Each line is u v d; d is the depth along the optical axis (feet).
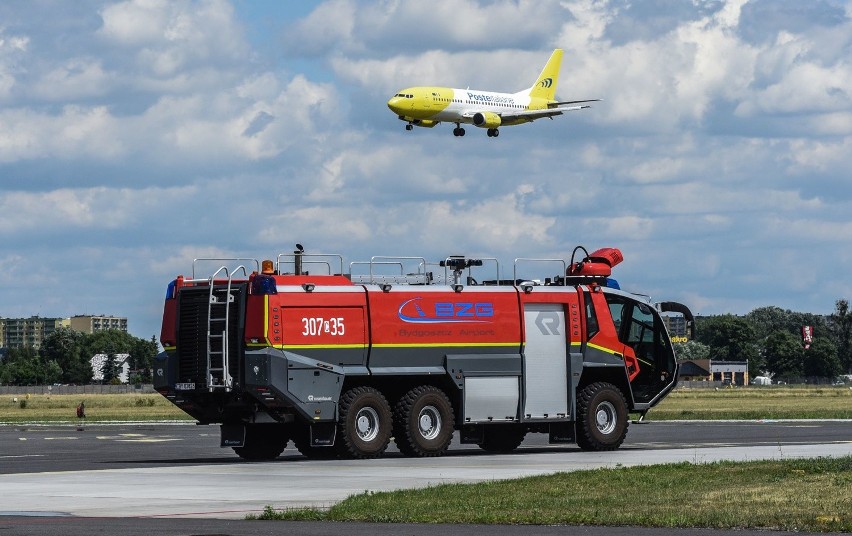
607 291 244.01
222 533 116.37
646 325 249.14
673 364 250.57
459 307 229.25
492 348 231.50
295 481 171.01
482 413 230.48
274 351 213.46
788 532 115.14
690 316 251.80
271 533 116.37
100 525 123.03
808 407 553.64
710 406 581.53
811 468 165.68
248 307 214.90
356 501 139.85
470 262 237.25
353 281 226.38
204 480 173.99
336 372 217.97
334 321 218.59
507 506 135.44
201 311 222.07
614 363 242.17
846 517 120.88
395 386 229.04
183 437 328.49
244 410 223.30
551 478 163.43
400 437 223.51
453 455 230.27
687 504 134.62
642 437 290.56
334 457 233.96
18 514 133.90
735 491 144.66
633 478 160.97
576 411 238.89
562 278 245.45
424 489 151.74
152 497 150.92
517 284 239.71
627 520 122.83
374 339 221.05
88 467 204.95
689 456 209.56
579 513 128.77
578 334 238.89
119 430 380.78
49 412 605.31
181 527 121.29
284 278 216.54
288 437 234.79
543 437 321.32
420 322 225.56
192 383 222.69
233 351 217.36
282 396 213.46
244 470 192.65
